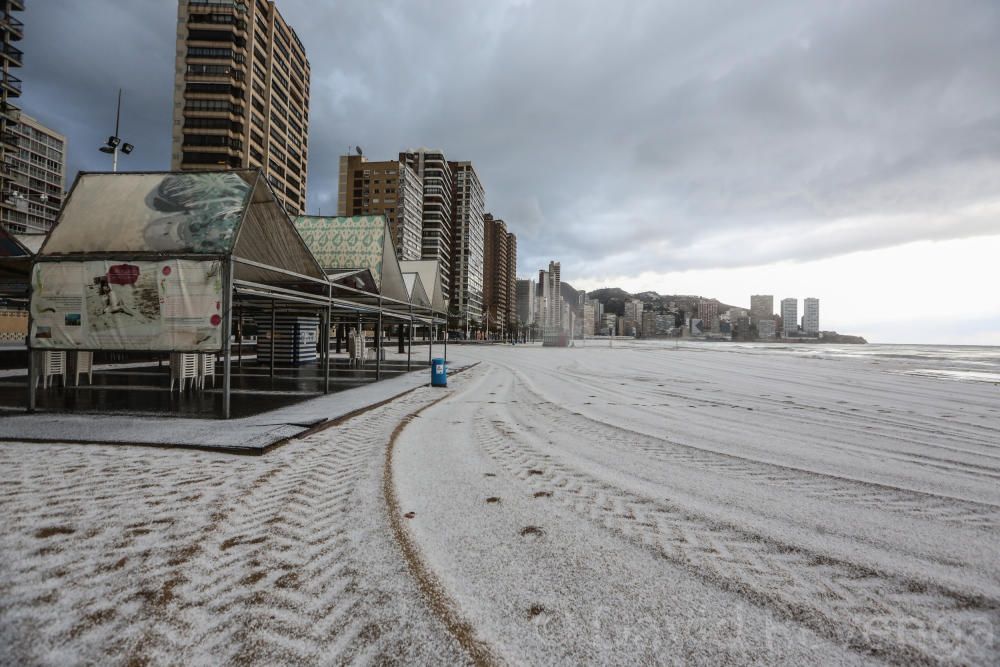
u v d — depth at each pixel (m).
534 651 2.08
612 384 15.12
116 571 2.68
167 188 7.99
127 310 7.33
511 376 17.98
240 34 72.69
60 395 9.22
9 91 65.88
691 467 5.28
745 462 5.53
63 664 1.93
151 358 19.67
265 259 10.52
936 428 7.82
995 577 2.82
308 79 95.19
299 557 2.92
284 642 2.11
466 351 44.47
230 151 72.69
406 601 2.46
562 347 64.56
